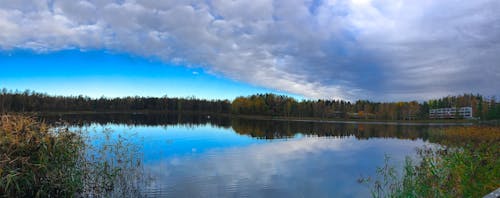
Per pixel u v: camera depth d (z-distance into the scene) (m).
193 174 11.58
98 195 8.63
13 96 65.62
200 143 22.39
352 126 56.03
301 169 13.19
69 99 91.00
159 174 11.30
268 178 11.34
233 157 16.06
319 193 9.47
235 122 61.59
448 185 7.80
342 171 12.77
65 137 8.45
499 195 3.30
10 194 7.07
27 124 7.85
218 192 9.37
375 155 17.75
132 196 8.63
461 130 27.97
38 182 7.75
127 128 34.47
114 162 11.96
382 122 71.31
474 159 9.34
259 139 26.78
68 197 8.20
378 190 9.57
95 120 50.75
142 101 118.75
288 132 36.75
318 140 27.02
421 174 9.39
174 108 124.44
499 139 19.22
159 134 28.89
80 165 9.20
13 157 7.12
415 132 40.28
